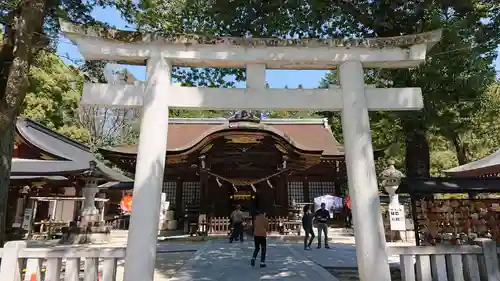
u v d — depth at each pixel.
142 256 4.36
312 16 6.78
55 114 20.72
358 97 5.10
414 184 6.14
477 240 5.18
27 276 4.41
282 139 15.20
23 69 5.36
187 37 5.10
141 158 4.69
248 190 19.72
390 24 6.39
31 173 11.94
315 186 20.62
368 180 4.77
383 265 4.51
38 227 17.95
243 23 6.70
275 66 5.46
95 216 14.19
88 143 26.09
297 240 14.47
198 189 20.34
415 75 6.28
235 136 15.48
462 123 6.84
